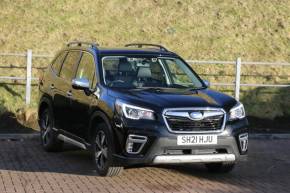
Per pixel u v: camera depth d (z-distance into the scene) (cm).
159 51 1065
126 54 1017
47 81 1161
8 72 1750
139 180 904
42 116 1182
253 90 1761
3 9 2059
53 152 1153
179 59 1066
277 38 2052
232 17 2128
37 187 846
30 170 974
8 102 1603
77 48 1098
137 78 984
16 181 886
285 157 1172
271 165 1080
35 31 1958
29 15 2041
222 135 872
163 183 888
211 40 1992
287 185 904
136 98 884
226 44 1980
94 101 943
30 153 1143
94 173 949
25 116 1520
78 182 881
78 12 2094
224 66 1869
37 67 1780
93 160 987
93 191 823
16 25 1977
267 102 1722
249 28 2081
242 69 1864
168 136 847
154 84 985
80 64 1053
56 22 2019
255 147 1293
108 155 889
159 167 1012
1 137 1298
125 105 871
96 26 2027
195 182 904
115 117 877
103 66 984
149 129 848
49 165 1022
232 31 2053
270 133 1479
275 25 2114
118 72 982
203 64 1864
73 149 1190
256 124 1598
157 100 879
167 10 2139
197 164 1055
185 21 2088
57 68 1146
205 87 1027
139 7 2152
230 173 989
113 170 897
